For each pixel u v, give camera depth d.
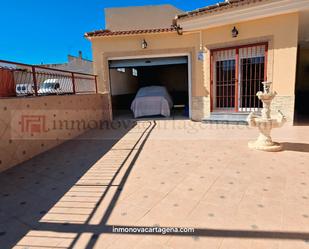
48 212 3.12
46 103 6.17
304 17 7.82
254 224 2.65
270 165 4.38
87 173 4.48
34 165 5.05
